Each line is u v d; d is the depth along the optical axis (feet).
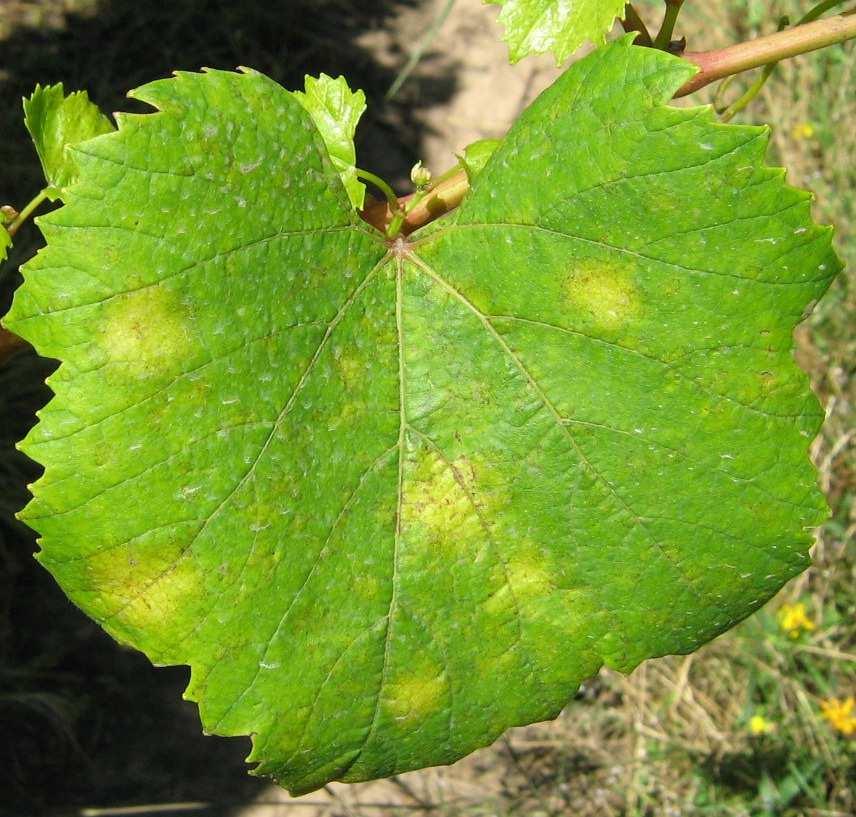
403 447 0.74
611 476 0.73
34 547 2.16
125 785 2.07
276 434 0.70
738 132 0.66
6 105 2.55
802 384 0.71
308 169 0.70
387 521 0.74
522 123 0.71
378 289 0.74
